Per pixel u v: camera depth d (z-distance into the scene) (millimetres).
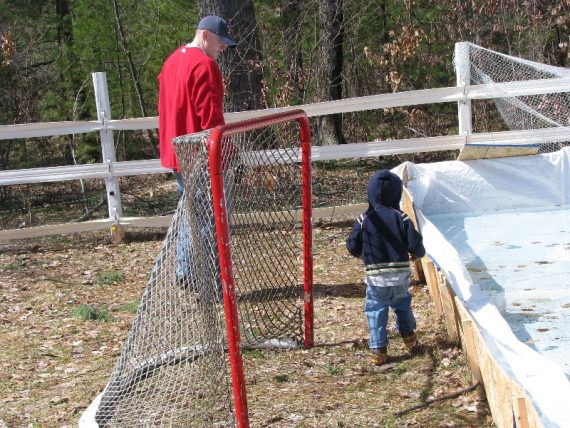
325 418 5121
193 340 5188
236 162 5699
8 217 11211
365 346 5996
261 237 6742
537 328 5719
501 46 12367
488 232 7590
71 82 14344
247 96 10156
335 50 12562
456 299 5566
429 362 5668
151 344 5297
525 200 8250
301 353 5941
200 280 5027
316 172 11188
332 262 7715
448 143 8883
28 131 8414
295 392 5426
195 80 6328
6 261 8344
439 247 6238
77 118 13883
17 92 13633
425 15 13023
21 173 8469
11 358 6137
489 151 8117
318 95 12500
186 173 4969
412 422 5004
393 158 12195
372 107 8773
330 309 6660
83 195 11602
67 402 5492
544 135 8945
